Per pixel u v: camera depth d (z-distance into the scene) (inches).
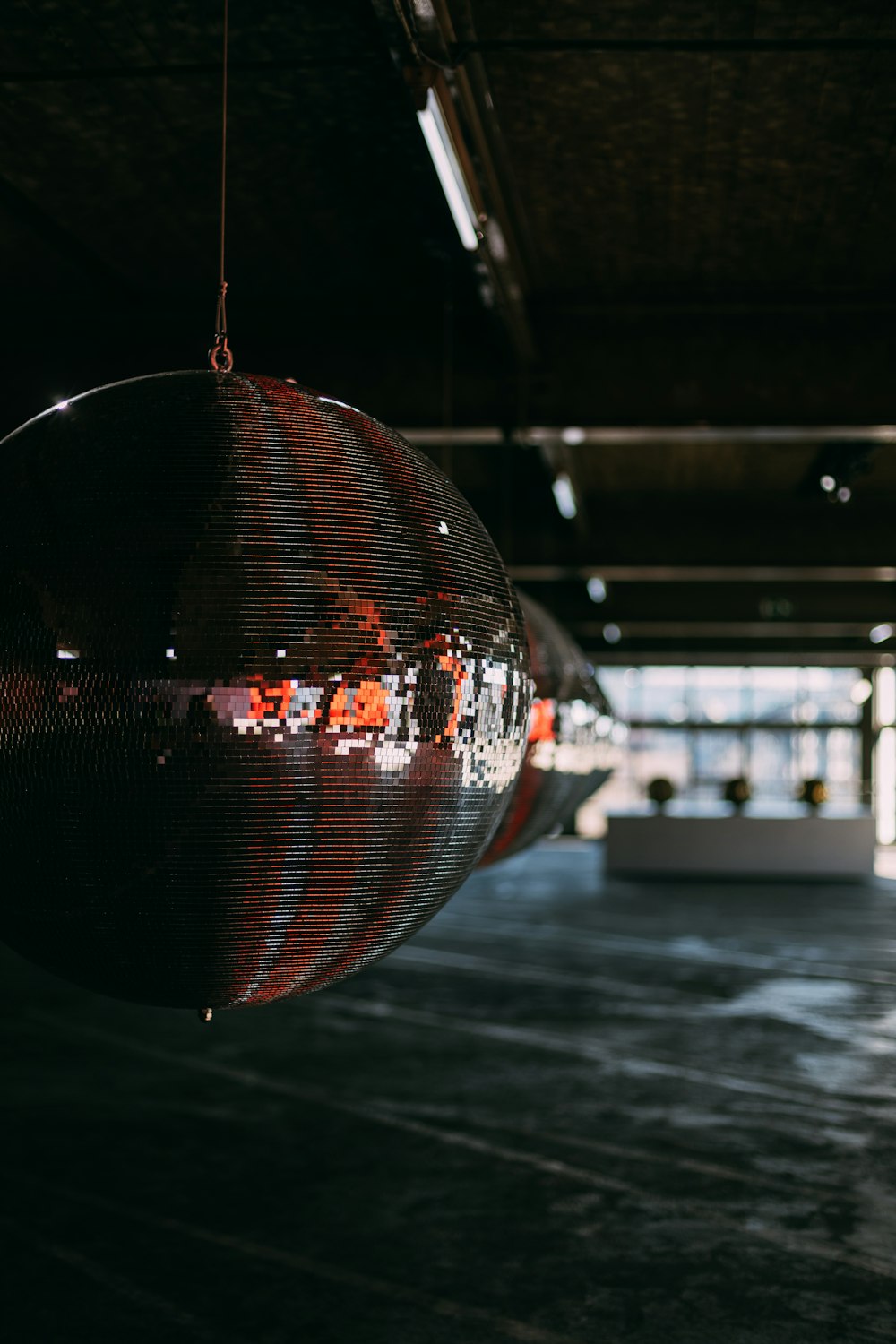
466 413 231.8
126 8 130.3
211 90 148.0
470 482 393.1
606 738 167.8
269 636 52.2
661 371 229.5
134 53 139.7
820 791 652.7
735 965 353.1
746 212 187.3
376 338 231.5
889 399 224.7
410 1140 184.1
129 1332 120.8
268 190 177.9
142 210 185.6
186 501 53.3
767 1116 199.2
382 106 151.3
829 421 226.4
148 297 224.2
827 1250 144.7
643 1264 139.7
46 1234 145.7
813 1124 195.0
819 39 136.1
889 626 610.2
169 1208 154.7
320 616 53.2
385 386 231.3
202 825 52.5
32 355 232.2
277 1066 227.9
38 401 231.9
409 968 344.2
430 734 56.1
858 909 507.5
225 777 52.1
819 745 889.5
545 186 178.2
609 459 363.3
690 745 901.8
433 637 56.1
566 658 157.1
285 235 194.7
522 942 400.2
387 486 57.4
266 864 53.7
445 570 57.8
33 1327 121.6
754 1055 241.1
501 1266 138.5
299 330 232.1
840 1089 216.7
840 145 164.1
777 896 563.2
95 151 165.8
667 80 146.9
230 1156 175.3
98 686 51.7
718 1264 140.0
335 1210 155.0
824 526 434.3
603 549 442.3
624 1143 184.1
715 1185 166.1
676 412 229.3
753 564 437.4
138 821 52.4
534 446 326.3
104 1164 171.2
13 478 55.6
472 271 208.2
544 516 439.2
